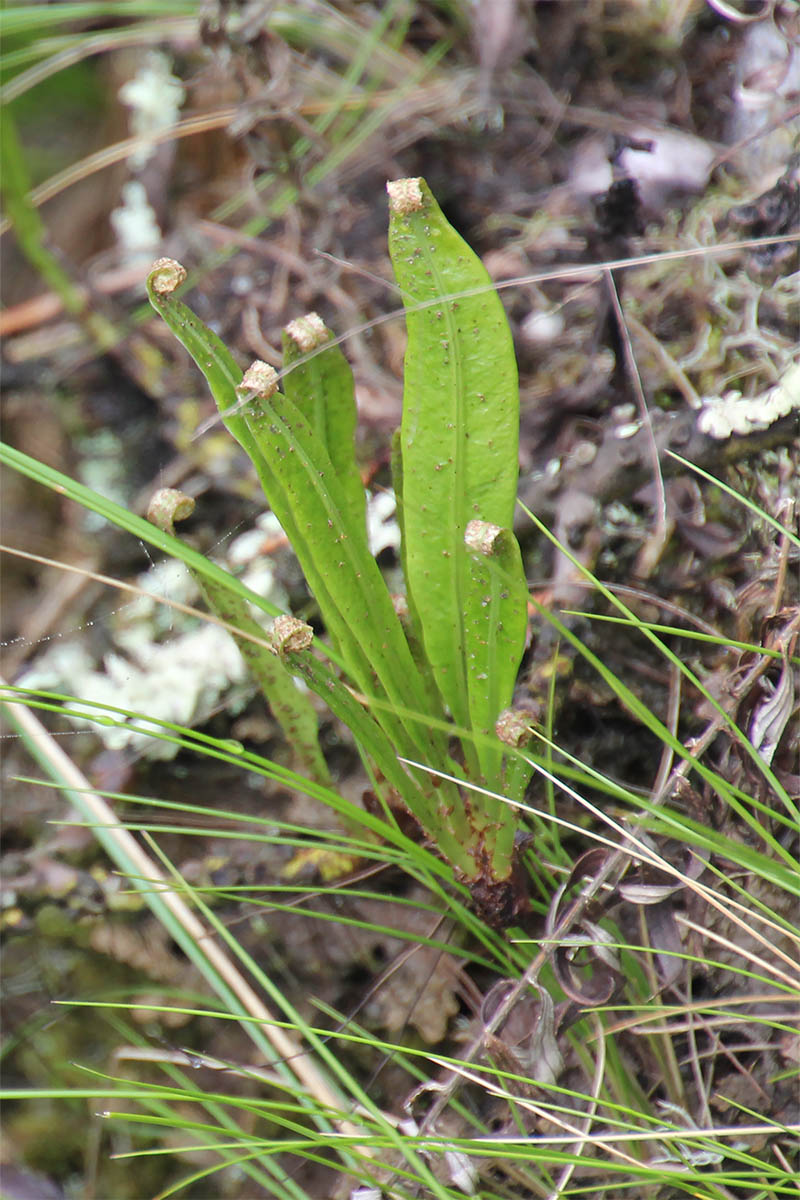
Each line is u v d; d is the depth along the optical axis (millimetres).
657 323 646
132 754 642
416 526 562
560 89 690
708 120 680
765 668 572
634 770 620
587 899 564
